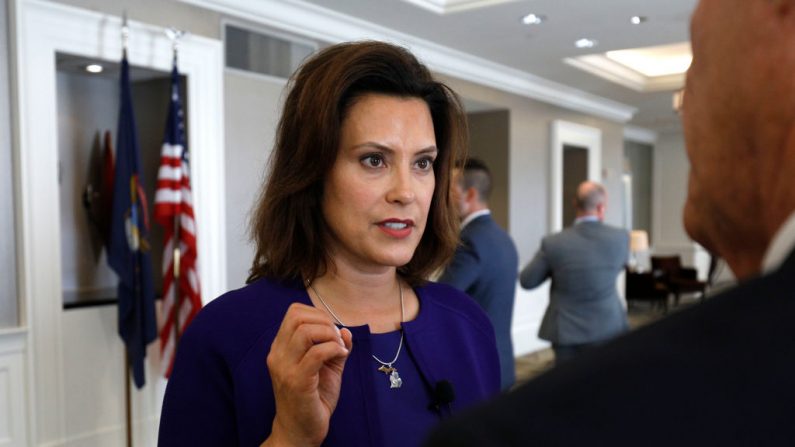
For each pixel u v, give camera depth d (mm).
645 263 11383
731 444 262
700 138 412
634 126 10859
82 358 3316
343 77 951
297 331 795
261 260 1104
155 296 3627
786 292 305
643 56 7484
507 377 2754
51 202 3146
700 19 412
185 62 3658
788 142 357
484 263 2668
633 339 321
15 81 2986
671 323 323
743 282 335
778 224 369
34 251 3088
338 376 833
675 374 287
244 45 3994
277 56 4191
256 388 926
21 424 3078
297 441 800
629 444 268
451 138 1147
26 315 3062
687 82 437
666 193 11844
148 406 3580
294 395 782
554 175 7191
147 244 3293
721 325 305
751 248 407
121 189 3264
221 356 955
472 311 1201
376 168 975
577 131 7625
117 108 4055
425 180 1023
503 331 2764
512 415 287
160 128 3918
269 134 4156
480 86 6145
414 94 1018
